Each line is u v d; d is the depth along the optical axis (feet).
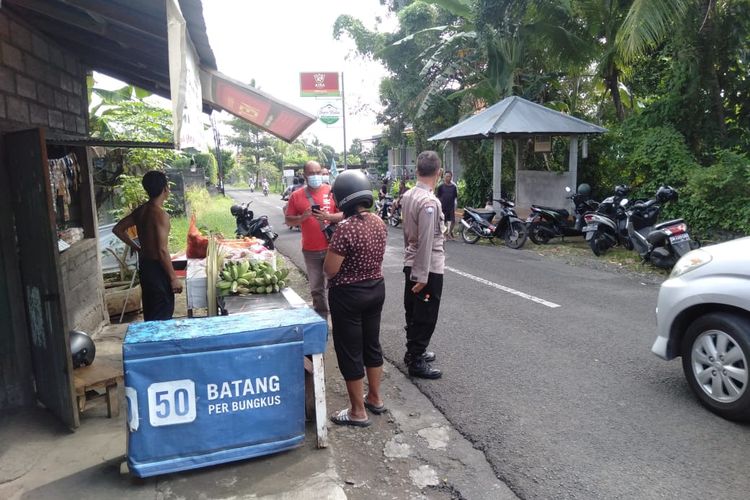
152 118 36.19
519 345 17.90
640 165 39.63
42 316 12.37
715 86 38.99
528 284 26.94
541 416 13.00
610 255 35.01
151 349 9.84
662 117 40.91
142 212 15.37
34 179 11.57
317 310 19.40
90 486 10.15
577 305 22.76
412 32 66.95
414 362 15.55
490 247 40.22
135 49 16.57
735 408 12.23
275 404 10.83
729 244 13.34
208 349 10.19
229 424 10.50
